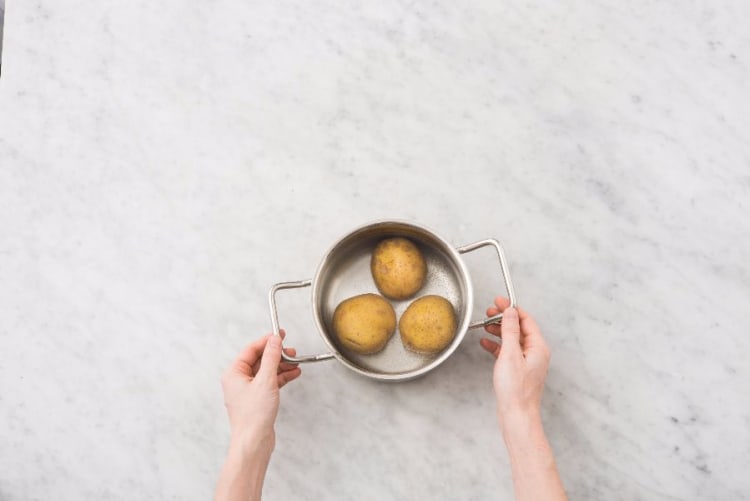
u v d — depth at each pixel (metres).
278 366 0.92
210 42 1.06
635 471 0.94
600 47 1.02
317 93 1.04
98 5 1.08
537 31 1.03
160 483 0.98
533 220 0.99
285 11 1.06
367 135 1.02
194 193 1.03
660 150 1.00
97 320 1.02
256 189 1.02
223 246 1.02
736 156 0.99
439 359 0.80
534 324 0.86
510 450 0.84
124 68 1.06
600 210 0.99
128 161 1.04
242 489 0.82
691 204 0.99
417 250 0.86
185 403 0.99
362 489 0.95
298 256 1.00
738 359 0.96
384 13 1.04
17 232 1.04
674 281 0.98
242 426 0.84
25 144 1.06
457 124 1.02
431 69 1.03
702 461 0.94
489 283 0.98
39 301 1.02
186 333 1.00
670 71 1.02
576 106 1.01
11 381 1.01
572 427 0.95
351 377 0.97
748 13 1.02
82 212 1.04
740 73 1.01
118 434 0.99
